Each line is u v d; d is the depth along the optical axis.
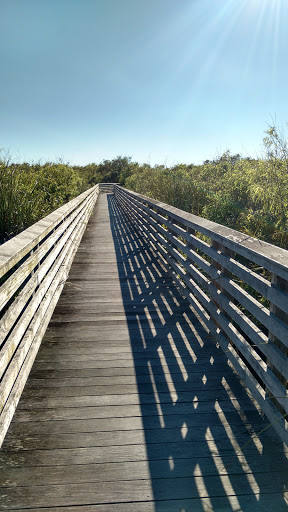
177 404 2.82
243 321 2.97
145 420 2.63
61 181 13.63
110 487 2.06
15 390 2.69
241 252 2.89
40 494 2.01
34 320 3.48
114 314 4.64
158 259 7.53
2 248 2.90
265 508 1.95
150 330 4.16
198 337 3.99
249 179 6.77
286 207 5.52
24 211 6.35
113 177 42.91
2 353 2.41
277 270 2.28
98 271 6.70
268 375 2.45
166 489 2.06
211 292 3.84
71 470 2.18
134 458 2.28
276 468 2.21
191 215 5.07
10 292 2.72
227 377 3.20
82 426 2.56
